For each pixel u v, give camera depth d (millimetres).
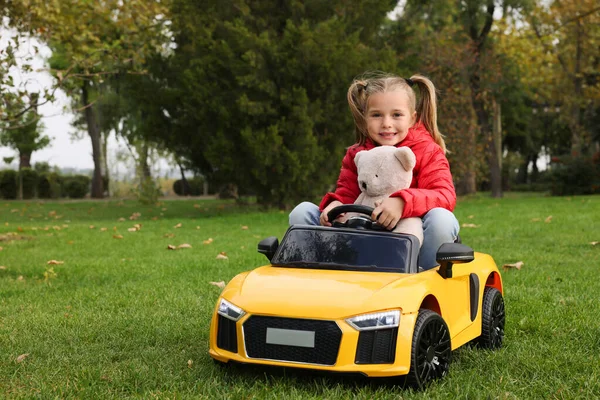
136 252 14125
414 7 31312
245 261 12141
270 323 4867
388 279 5145
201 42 23969
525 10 37750
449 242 5621
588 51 42062
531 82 44250
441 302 5371
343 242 5699
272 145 22922
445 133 34906
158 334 6883
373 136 6391
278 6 25609
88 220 25531
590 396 4844
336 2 24922
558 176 40406
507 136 61219
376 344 4750
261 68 23406
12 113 13289
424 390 4934
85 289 9789
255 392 4816
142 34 19562
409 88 6426
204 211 30359
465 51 36094
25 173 48656
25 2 14312
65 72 13297
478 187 61125
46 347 6406
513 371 5512
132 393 4984
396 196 5773
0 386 5254
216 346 5176
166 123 26188
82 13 18641
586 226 17109
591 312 7648
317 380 5184
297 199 25609
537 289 9078
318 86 24281
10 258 13469
